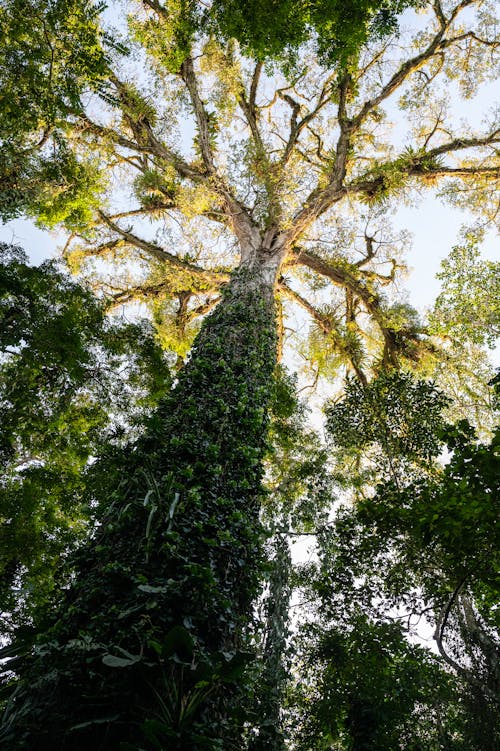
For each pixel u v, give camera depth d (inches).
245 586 184.9
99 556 160.7
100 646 123.0
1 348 370.6
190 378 249.0
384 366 623.5
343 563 288.4
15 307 367.6
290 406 534.0
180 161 574.6
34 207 473.1
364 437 364.5
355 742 258.4
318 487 460.1
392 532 264.8
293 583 352.5
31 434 412.8
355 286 627.5
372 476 460.4
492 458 190.7
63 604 149.7
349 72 574.2
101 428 424.5
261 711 214.8
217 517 183.9
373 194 589.3
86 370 406.6
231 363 272.1
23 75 348.8
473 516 191.3
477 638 265.0
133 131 592.7
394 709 260.8
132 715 115.6
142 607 135.2
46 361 376.2
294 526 434.6
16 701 123.0
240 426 235.1
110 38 362.0
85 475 384.5
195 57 590.6
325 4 393.7
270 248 476.4
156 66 591.5
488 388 509.0
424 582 268.4
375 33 441.4
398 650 273.1
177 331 648.4
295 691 307.1
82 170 471.5
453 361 550.0
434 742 275.3
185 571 151.5
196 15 494.6
